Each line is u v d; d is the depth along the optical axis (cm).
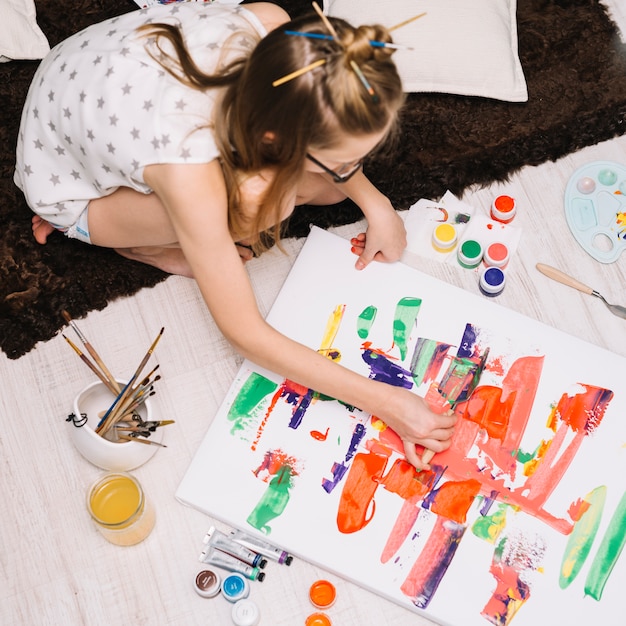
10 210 138
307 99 83
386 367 124
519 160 139
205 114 97
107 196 114
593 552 113
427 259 133
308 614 114
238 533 117
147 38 101
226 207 100
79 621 115
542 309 130
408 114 142
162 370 128
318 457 119
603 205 135
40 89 110
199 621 114
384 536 114
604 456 118
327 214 135
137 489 112
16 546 119
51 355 130
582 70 144
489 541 114
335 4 142
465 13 139
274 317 127
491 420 120
